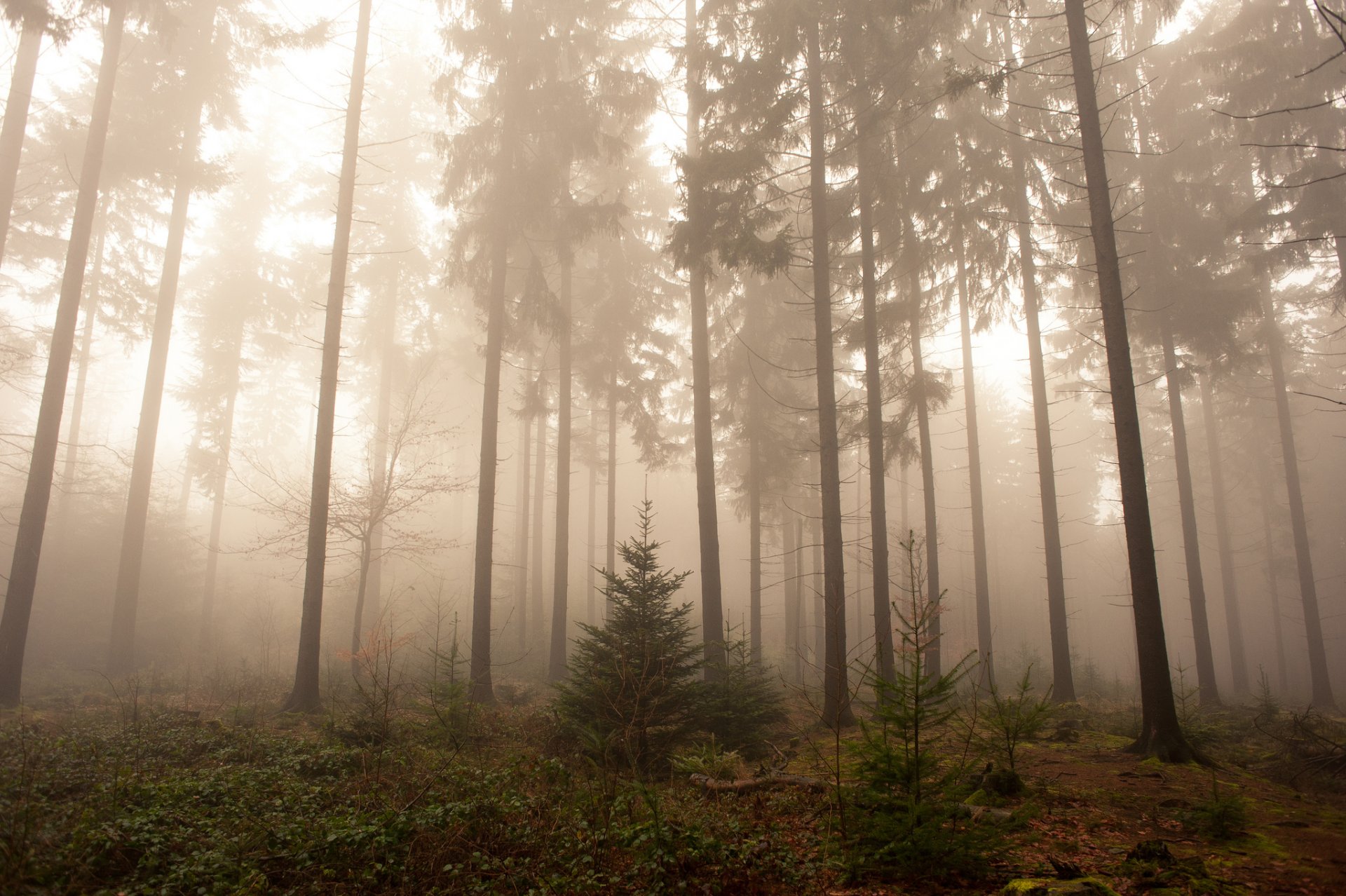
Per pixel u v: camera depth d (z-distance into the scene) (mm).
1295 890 4766
